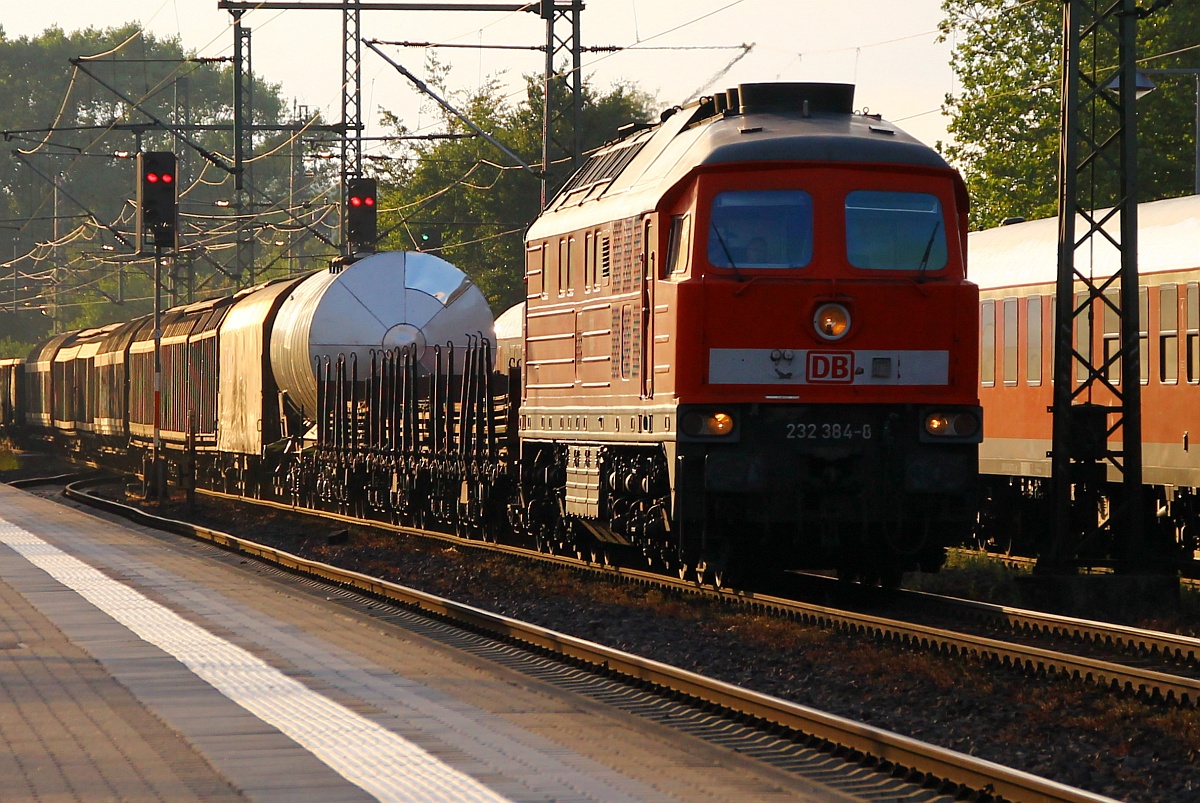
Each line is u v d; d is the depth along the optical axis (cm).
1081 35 6512
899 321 5653
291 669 4434
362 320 10875
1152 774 3491
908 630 5059
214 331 13338
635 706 4059
